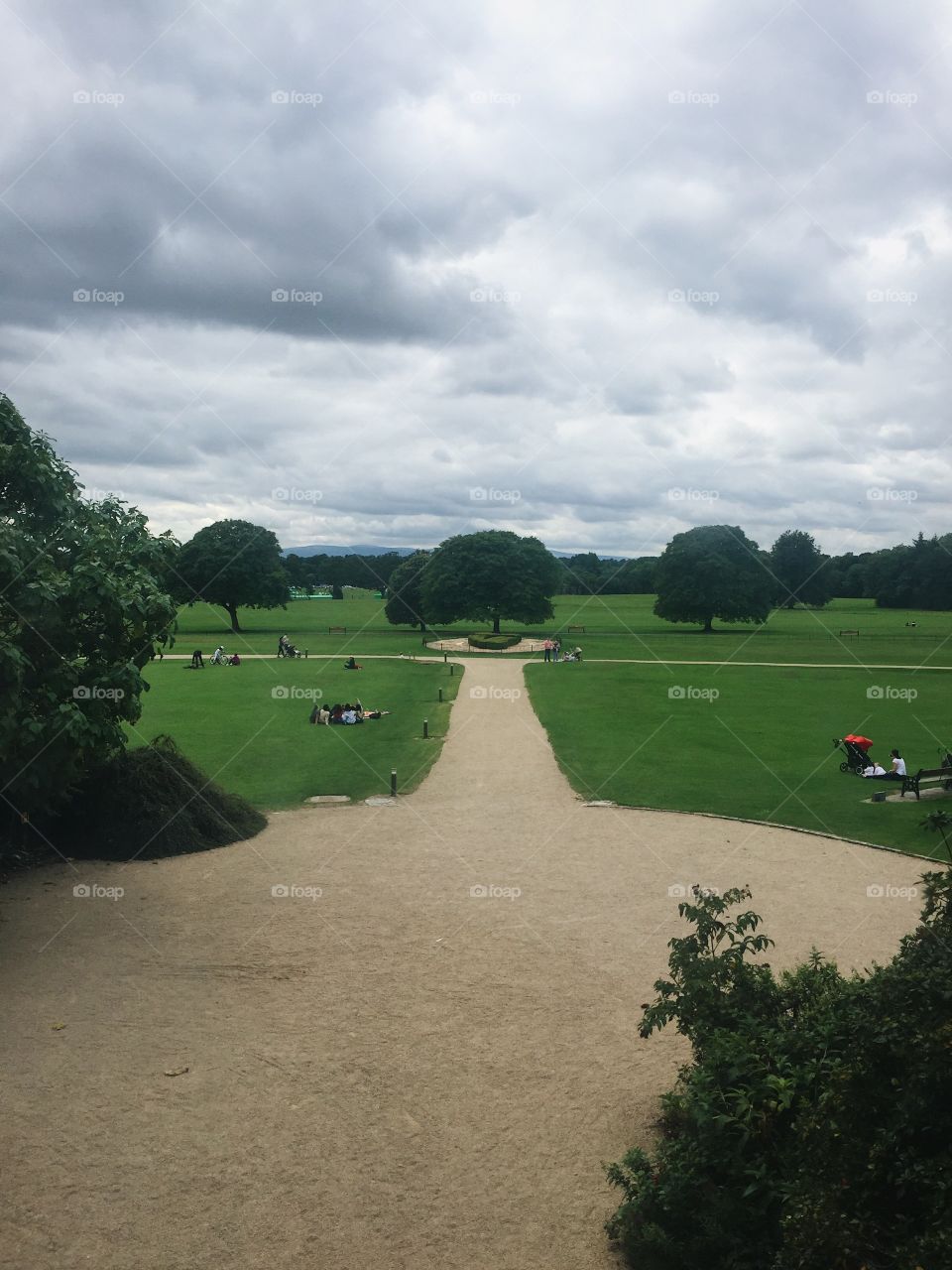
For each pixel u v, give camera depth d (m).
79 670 18.69
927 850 22.28
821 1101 7.39
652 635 108.38
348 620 127.44
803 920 17.53
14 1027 13.05
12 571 17.00
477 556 104.88
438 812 26.02
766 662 77.19
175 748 24.75
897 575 160.38
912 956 7.78
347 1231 8.90
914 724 43.12
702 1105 8.67
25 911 18.02
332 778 30.25
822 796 28.12
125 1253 8.55
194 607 142.50
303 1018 13.46
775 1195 7.77
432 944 16.34
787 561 156.88
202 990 14.40
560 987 14.55
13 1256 8.47
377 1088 11.51
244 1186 9.56
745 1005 10.28
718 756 34.59
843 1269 6.46
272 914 17.86
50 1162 9.89
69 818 22.14
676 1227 8.43
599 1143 10.37
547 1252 8.63
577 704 49.47
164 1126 10.61
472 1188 9.58
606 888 19.38
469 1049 12.55
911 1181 6.58
